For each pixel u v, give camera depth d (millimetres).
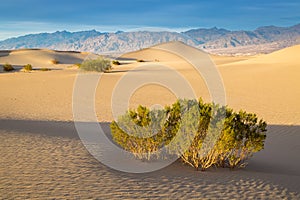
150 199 5773
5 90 29516
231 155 8781
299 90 28375
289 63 48625
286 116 17906
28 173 6863
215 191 6359
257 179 7352
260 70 44375
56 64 89312
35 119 15680
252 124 8602
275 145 12180
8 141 9898
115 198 5719
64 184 6297
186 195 6066
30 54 100875
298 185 7016
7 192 5754
